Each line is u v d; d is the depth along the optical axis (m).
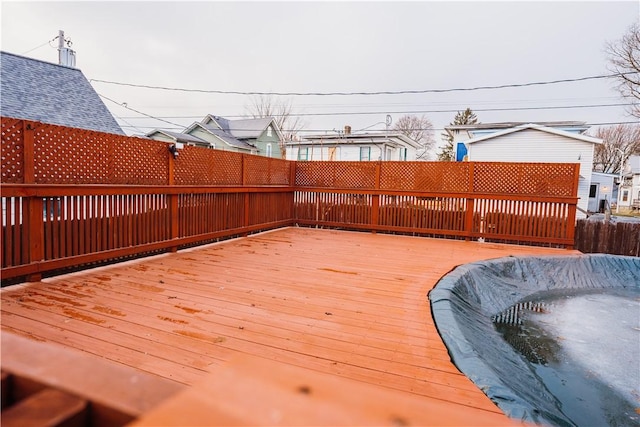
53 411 0.46
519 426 0.44
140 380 0.52
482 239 6.90
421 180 7.21
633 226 6.77
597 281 5.57
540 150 14.45
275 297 3.32
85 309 2.83
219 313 2.87
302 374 0.52
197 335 2.45
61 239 3.65
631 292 5.36
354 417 0.42
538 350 3.46
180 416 0.42
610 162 33.41
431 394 1.87
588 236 7.02
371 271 4.40
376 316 2.94
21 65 11.96
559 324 4.12
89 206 3.91
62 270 3.75
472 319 3.54
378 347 2.40
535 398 2.40
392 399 0.46
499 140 14.90
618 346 3.59
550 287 5.32
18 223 3.29
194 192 5.30
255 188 6.75
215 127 26.08
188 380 1.90
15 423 0.44
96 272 3.91
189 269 4.20
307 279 3.96
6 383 0.54
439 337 2.57
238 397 0.46
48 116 11.05
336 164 7.86
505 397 1.86
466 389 1.93
